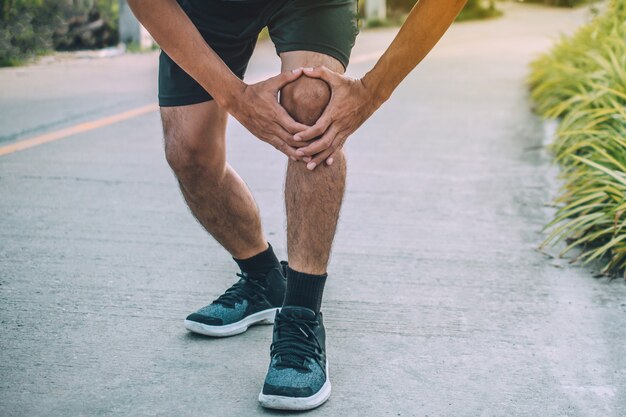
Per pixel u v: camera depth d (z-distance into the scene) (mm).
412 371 2174
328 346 2328
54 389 2037
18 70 9164
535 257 3131
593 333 2432
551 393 2059
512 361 2242
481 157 4973
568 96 6215
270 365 2016
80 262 3029
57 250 3162
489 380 2125
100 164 4680
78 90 7652
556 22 22344
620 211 2982
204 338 2369
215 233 2340
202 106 2125
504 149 5223
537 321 2521
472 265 3041
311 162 1929
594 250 3025
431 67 10617
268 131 1953
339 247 3252
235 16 2053
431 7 1848
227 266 3021
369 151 5156
